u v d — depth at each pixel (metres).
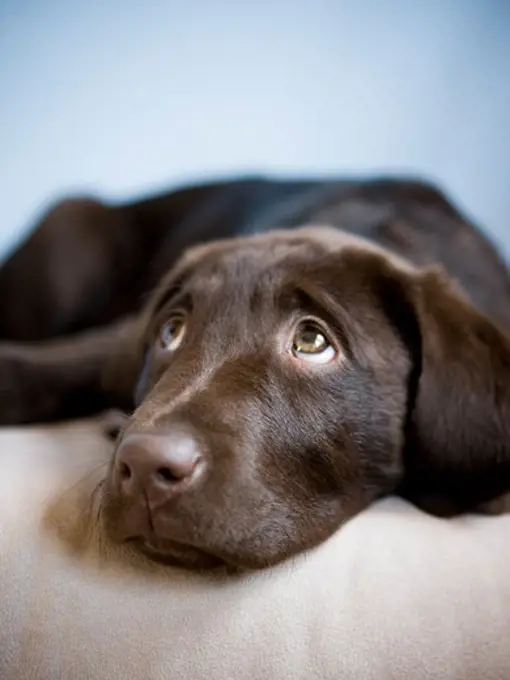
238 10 0.69
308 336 0.35
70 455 0.37
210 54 0.70
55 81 0.73
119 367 0.46
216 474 0.30
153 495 0.29
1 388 0.47
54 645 0.27
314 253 0.38
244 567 0.30
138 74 0.72
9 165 0.75
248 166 0.71
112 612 0.28
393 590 0.28
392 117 0.67
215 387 0.33
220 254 0.40
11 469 0.34
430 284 0.37
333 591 0.29
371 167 0.68
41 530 0.30
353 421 0.35
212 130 0.71
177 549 0.29
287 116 0.70
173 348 0.37
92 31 0.72
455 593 0.28
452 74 0.66
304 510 0.33
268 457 0.32
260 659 0.27
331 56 0.68
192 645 0.27
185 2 0.70
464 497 0.35
